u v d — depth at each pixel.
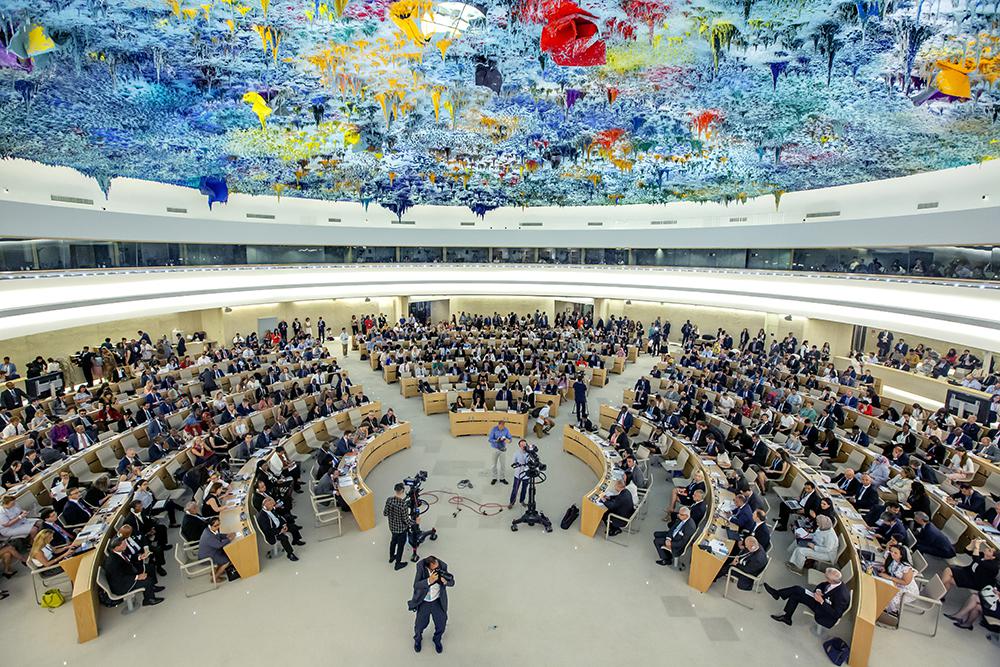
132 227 18.45
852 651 7.56
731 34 8.88
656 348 27.94
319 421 15.44
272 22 8.78
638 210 27.08
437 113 13.01
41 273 15.38
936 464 12.98
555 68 10.46
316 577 9.62
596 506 10.86
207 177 18.64
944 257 15.48
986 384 17.84
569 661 7.66
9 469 11.32
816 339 25.27
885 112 11.21
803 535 9.97
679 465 13.59
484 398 18.58
